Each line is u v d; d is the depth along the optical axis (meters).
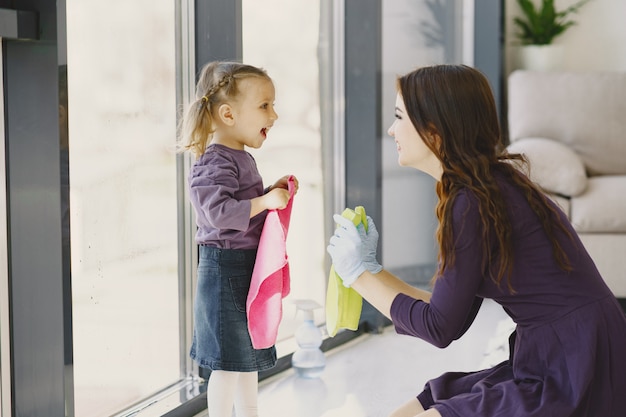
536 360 1.63
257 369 2.03
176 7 2.34
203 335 2.01
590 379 1.56
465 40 4.42
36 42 1.69
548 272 1.62
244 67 2.03
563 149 3.78
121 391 2.18
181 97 2.38
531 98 4.32
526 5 4.92
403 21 3.61
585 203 3.64
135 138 2.20
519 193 1.66
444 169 1.67
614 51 4.90
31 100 1.71
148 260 2.27
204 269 2.01
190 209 2.43
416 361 2.92
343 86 3.29
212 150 2.00
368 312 3.33
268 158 2.81
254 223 2.02
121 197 2.16
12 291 1.75
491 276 1.62
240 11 2.41
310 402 2.48
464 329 1.81
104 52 2.07
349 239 1.77
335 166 3.29
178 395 2.35
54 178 1.71
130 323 2.21
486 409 1.56
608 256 3.65
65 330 1.73
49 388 1.75
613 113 4.29
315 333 2.73
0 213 1.74
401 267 3.67
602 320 1.61
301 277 3.04
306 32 3.04
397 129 1.75
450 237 1.61
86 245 2.03
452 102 1.66
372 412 2.39
